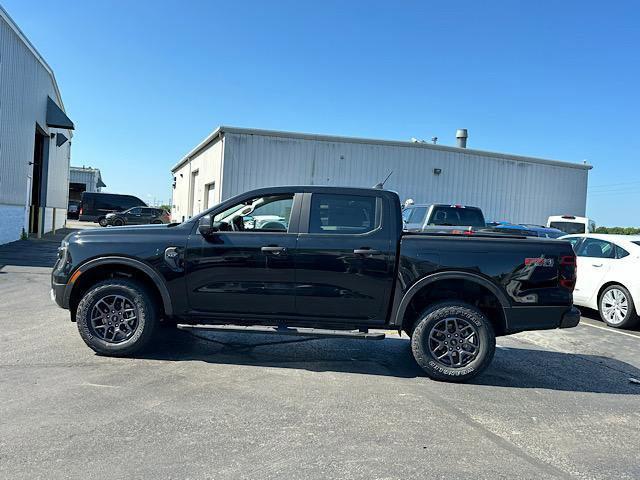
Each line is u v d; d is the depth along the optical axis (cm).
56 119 2209
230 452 347
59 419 387
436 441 382
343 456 349
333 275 534
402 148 2100
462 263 528
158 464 326
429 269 529
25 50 1772
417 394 487
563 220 1892
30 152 1938
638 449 387
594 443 395
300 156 1992
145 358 552
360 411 434
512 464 352
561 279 533
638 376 591
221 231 554
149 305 546
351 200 555
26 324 678
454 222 1325
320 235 542
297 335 531
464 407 459
